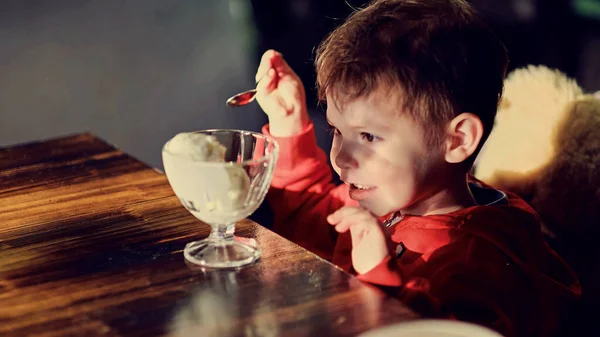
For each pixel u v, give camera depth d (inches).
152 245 35.0
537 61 92.7
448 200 45.6
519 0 97.2
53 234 36.5
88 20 153.6
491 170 52.0
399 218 46.4
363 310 29.1
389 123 42.3
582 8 96.2
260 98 53.8
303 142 53.9
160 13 157.6
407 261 43.4
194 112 127.2
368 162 43.3
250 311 29.1
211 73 138.7
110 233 36.4
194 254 33.7
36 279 32.0
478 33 43.9
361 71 42.0
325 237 54.3
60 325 28.3
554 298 43.9
